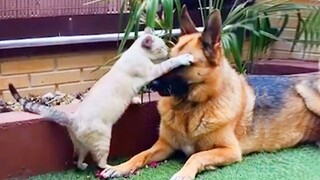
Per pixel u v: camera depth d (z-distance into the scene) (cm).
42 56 204
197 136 168
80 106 161
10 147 159
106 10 219
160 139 176
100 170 163
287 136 186
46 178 162
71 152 168
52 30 209
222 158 165
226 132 168
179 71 159
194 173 156
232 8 217
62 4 209
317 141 194
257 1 235
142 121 182
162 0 178
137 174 163
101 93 158
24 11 201
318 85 190
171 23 181
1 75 198
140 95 182
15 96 173
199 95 163
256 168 168
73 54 211
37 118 161
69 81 213
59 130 165
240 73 192
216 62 162
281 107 184
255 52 223
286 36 245
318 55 242
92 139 157
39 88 208
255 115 179
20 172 162
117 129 176
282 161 175
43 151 164
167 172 165
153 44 162
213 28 158
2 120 157
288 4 203
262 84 188
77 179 161
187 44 162
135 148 183
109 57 220
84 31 216
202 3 236
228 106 167
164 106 172
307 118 189
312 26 210
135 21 178
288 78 195
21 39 202
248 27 196
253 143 179
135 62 161
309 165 173
